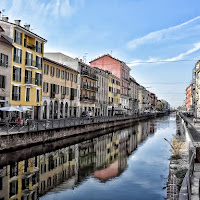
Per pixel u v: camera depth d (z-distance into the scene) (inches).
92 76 2155.5
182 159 703.1
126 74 3294.8
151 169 658.8
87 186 519.2
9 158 705.0
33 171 613.0
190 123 1727.4
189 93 4670.3
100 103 2393.0
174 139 1083.3
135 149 987.3
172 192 427.5
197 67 3107.8
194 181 345.4
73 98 1831.9
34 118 1375.5
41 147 866.1
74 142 1123.3
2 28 1169.4
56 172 621.0
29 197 450.0
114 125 1804.9
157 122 2780.5
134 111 3794.3
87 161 759.7
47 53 1939.0
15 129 816.9
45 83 1469.0
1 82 1089.4
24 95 1269.7
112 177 584.1
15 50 1194.6
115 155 860.6
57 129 973.2
